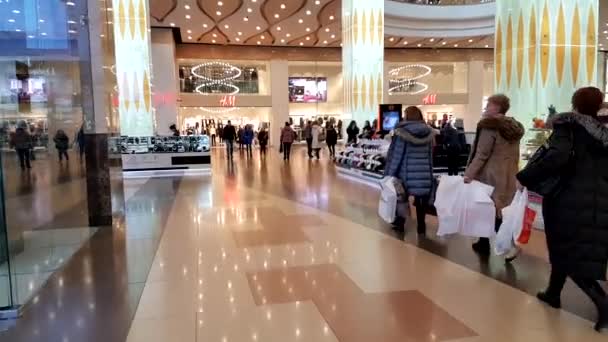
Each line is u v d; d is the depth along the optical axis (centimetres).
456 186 363
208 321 253
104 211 493
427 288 297
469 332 234
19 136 507
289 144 1444
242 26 1848
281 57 2352
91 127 487
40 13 532
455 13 1866
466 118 2506
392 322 248
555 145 234
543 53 673
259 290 298
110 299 286
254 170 1095
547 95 679
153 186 831
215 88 2344
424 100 2467
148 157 1031
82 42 482
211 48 2258
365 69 1168
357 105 1174
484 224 351
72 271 341
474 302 273
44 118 523
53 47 527
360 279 316
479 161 349
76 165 488
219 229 471
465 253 375
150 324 249
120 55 1148
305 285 306
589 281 238
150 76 1178
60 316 261
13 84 553
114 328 245
